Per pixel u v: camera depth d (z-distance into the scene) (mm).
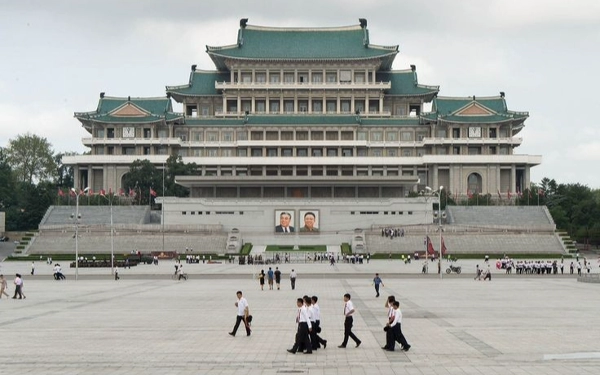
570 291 86125
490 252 179000
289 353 42219
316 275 116688
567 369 36531
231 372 36719
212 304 70875
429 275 116812
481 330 51375
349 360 39906
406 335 49125
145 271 129375
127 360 40000
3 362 39438
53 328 53062
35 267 142250
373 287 92688
